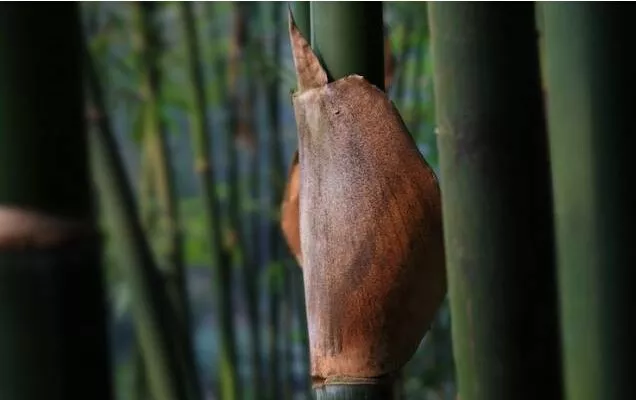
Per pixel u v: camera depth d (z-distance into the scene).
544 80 3.00
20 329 2.74
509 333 2.93
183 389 3.89
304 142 3.00
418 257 2.98
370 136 2.98
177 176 7.68
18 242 2.72
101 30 5.45
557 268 2.94
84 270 2.75
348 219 2.98
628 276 2.91
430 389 5.56
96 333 2.77
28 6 2.70
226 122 5.14
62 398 2.75
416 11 4.88
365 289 2.99
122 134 7.16
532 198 2.92
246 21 4.99
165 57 5.43
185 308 4.79
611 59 2.88
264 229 6.34
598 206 2.90
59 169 2.72
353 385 3.00
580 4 2.88
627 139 2.89
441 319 5.39
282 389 5.74
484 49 2.91
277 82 5.15
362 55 2.99
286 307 5.32
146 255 3.83
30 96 2.71
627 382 2.92
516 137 2.91
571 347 2.94
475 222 2.93
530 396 2.94
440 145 2.94
